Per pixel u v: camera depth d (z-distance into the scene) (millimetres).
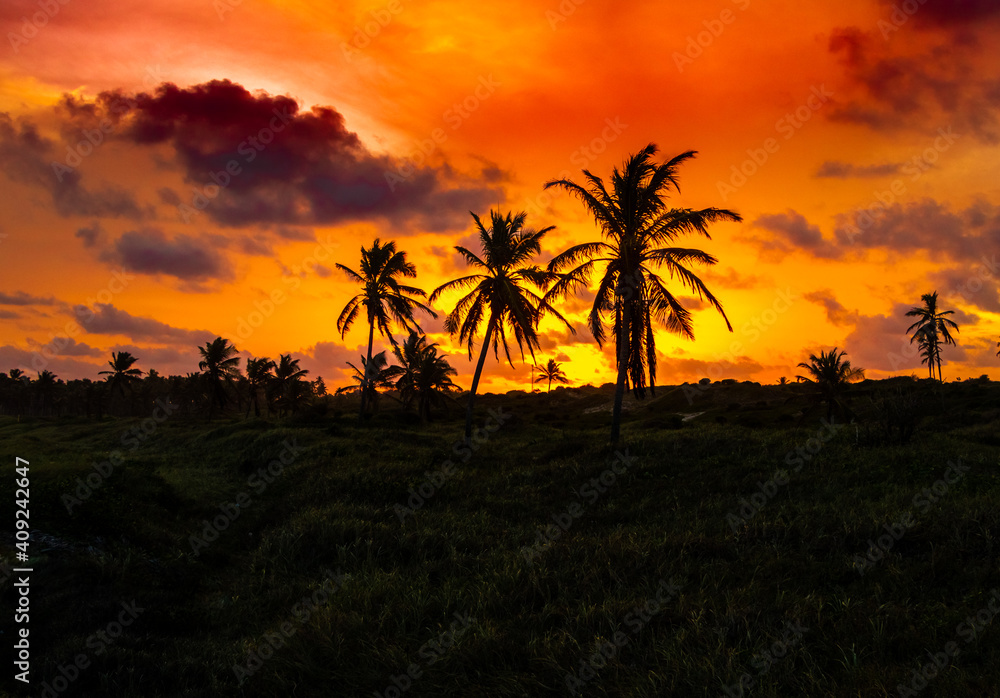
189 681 6133
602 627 6270
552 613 6824
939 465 12844
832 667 5137
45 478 11945
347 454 24156
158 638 7195
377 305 39031
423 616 7227
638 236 22422
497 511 13305
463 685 5629
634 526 10805
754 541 8750
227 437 31578
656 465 15938
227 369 63562
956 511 8695
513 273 27984
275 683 5910
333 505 13891
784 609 6234
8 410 120938
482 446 26797
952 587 6465
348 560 10078
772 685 4801
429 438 32875
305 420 41156
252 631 7738
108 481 13336
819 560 7742
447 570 9117
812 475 13039
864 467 13344
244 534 13414
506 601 7355
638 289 22672
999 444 18031
